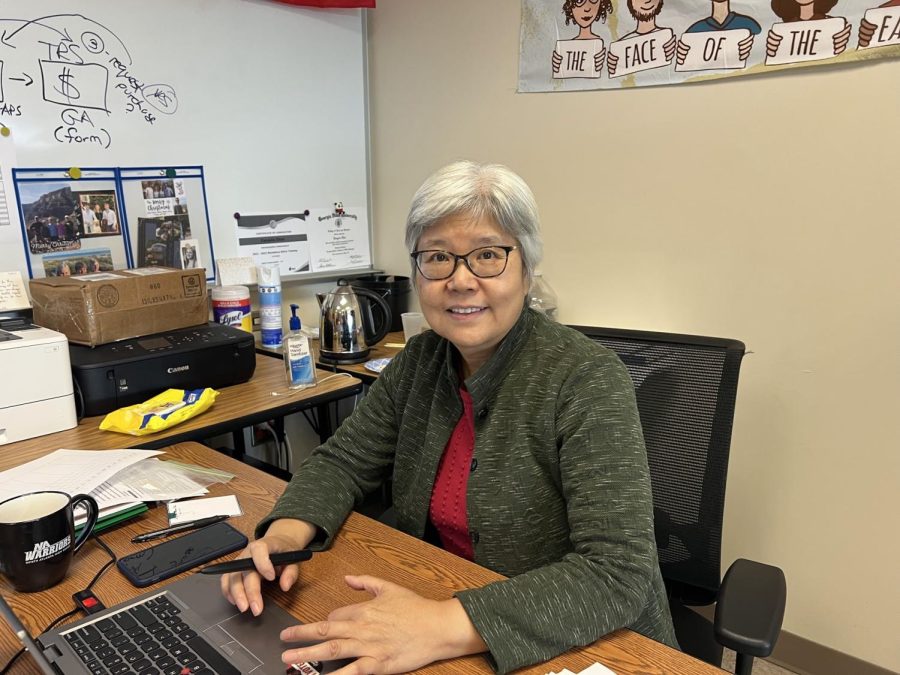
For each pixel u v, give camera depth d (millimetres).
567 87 1952
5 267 1684
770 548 1779
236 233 2180
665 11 1714
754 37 1586
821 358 1618
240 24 2074
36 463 1122
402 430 1094
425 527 1050
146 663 669
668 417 1156
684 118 1739
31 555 789
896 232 1472
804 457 1684
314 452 1161
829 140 1526
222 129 2084
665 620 924
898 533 1575
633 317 1942
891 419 1544
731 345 1151
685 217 1784
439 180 938
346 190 2500
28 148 1687
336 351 2043
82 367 1393
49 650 688
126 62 1834
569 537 924
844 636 1700
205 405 1446
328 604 790
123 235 1895
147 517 1013
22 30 1636
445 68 2258
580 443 844
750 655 794
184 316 1683
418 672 677
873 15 1425
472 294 930
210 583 825
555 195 2053
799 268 1617
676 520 1125
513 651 679
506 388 961
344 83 2414
